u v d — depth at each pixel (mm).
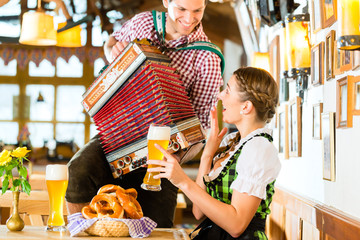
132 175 2518
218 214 1823
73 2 9633
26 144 11969
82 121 12781
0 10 9688
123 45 2393
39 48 11898
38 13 5586
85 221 1764
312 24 2457
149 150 1824
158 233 1929
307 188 2582
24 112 12789
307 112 2588
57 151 12172
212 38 10852
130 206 1814
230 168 1986
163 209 2500
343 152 1975
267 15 2861
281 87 3207
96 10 10016
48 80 12852
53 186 1896
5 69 12852
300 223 2541
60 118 12797
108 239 1728
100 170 2330
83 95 2254
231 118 2074
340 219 1853
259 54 3891
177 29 2377
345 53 1940
